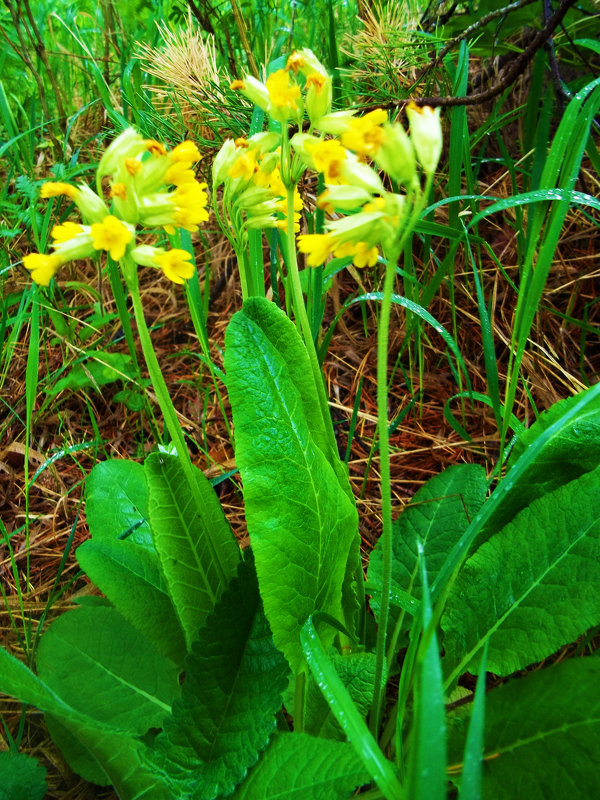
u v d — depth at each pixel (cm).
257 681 23
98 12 70
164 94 48
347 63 51
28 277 58
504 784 21
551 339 48
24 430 49
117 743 25
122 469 35
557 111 47
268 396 23
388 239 18
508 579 25
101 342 56
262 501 22
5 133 68
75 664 29
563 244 50
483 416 46
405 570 33
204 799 21
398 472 44
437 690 14
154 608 28
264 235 50
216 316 58
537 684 21
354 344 53
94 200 21
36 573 39
